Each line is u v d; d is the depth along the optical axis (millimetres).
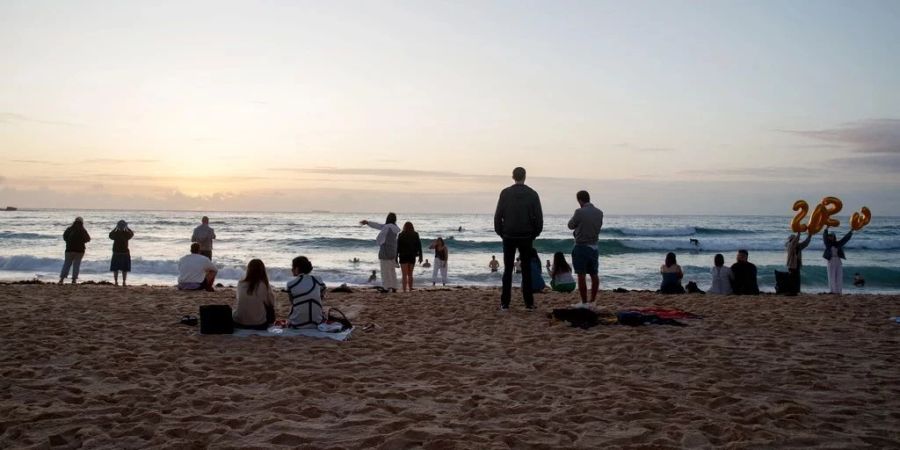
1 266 27891
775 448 4090
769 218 161250
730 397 5316
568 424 4641
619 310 11102
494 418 4809
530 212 10758
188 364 6582
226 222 78438
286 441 4195
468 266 33531
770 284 28188
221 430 4383
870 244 45938
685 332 8797
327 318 8883
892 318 10266
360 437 4289
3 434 4297
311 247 45188
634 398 5359
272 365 6582
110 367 6406
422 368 6551
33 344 7496
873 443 4207
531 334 8641
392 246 15992
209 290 14969
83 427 4438
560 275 15102
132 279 24969
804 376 6199
